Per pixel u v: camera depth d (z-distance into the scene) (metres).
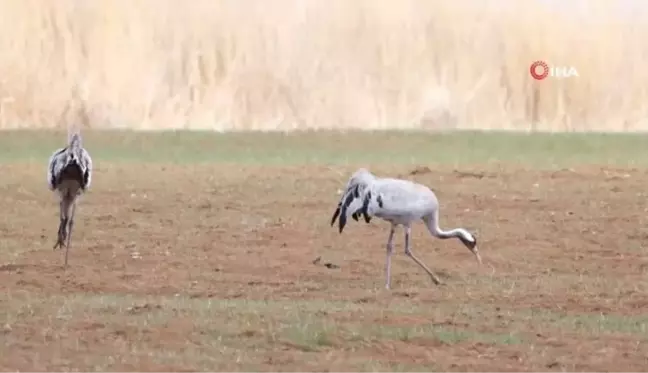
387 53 131.38
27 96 125.38
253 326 45.00
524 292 54.03
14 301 50.06
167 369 38.97
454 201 76.12
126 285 55.06
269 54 131.62
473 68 129.25
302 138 104.38
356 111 127.25
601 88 126.06
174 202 76.12
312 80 129.62
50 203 77.12
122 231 69.12
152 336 43.56
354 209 54.56
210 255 63.28
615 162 89.62
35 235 68.25
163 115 126.06
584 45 128.38
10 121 123.19
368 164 88.62
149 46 131.62
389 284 55.06
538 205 75.12
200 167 87.94
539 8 132.00
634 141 102.69
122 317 46.69
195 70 129.88
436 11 133.50
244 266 60.41
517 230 69.75
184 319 46.19
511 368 39.97
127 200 76.50
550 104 125.69
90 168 58.88
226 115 126.31
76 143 58.00
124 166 88.25
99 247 65.00
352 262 61.66
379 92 128.62
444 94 127.88
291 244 66.38
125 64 129.75
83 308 48.38
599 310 50.38
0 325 44.97
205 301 50.97
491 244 66.69
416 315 47.78
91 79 128.38
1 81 125.75
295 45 132.50
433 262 62.19
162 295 53.03
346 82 129.62
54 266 59.50
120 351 41.38
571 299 52.53
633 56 127.38
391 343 42.81
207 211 74.06
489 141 102.56
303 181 82.19
